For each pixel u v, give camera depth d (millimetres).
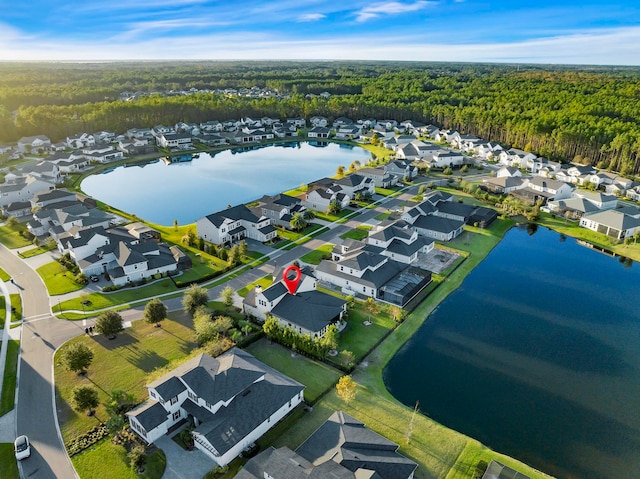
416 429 47250
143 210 119562
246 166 168750
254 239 97375
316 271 81062
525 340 64375
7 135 182250
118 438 45312
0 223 105125
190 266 83250
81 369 54500
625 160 147000
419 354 60750
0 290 74438
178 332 63594
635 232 100438
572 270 86625
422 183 140875
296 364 57250
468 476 41750
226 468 41625
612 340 64938
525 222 111250
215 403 45312
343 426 44562
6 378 53688
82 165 156125
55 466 42000
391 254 87000
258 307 66625
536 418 50188
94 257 81062
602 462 44594
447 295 75938
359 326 66125
